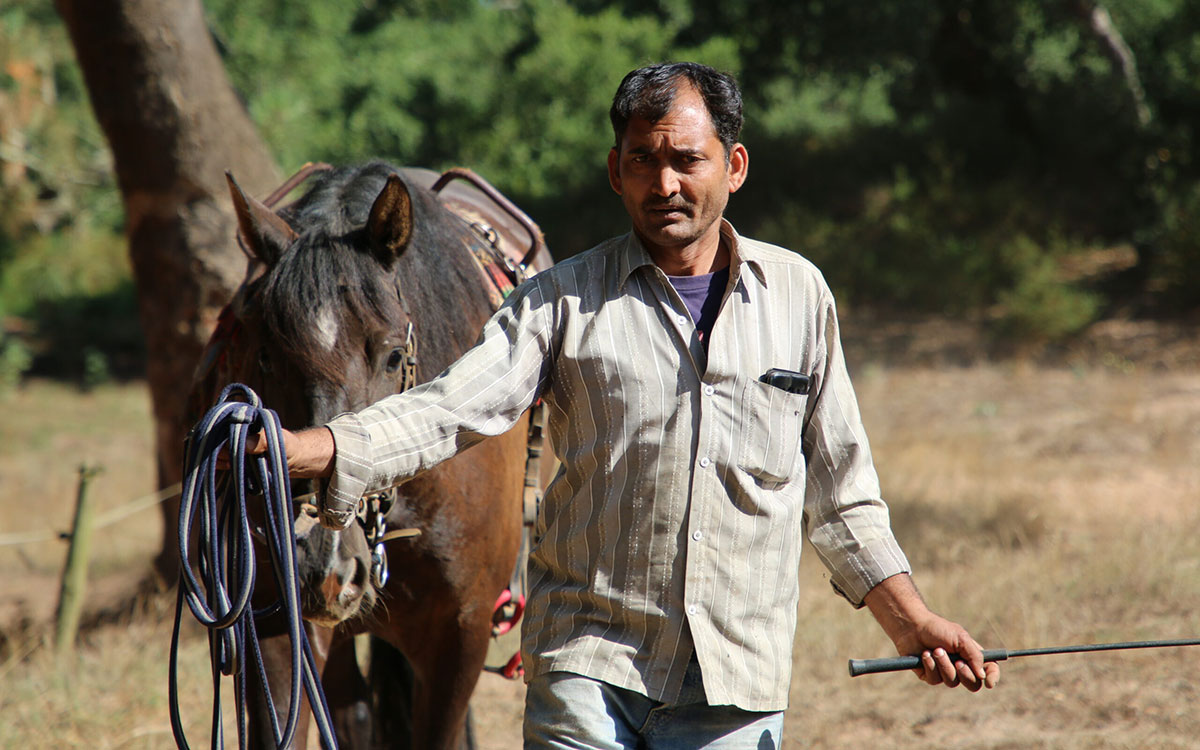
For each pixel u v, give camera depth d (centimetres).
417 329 464
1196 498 1192
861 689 762
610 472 339
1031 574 924
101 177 2936
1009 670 764
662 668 339
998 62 3083
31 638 927
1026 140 3170
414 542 481
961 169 3139
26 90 2656
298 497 405
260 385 424
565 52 3322
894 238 2880
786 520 346
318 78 3109
